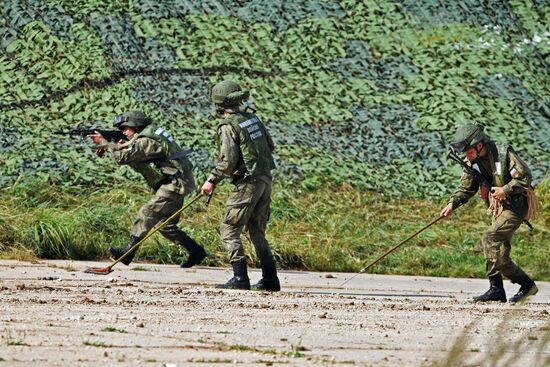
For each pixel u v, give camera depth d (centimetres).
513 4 6556
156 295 2577
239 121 2875
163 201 3303
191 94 5647
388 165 5538
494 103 6016
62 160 5016
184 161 3331
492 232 2952
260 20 6144
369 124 5750
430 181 5462
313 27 6172
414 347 1747
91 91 5528
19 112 5334
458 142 2964
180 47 5859
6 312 2019
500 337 1605
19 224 4019
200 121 5491
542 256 4641
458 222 5103
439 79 6084
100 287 2770
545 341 1510
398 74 6081
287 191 5128
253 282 3409
